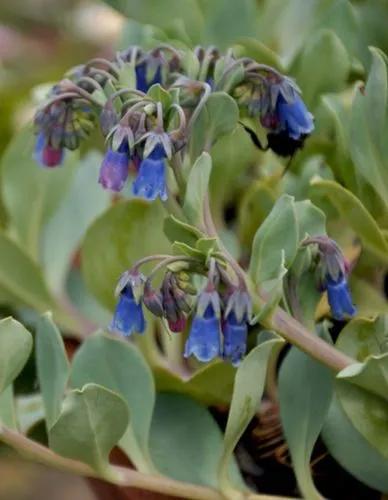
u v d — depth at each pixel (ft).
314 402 1.43
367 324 1.44
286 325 1.38
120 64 1.43
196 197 1.36
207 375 1.50
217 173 1.59
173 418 1.51
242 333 1.33
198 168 1.36
